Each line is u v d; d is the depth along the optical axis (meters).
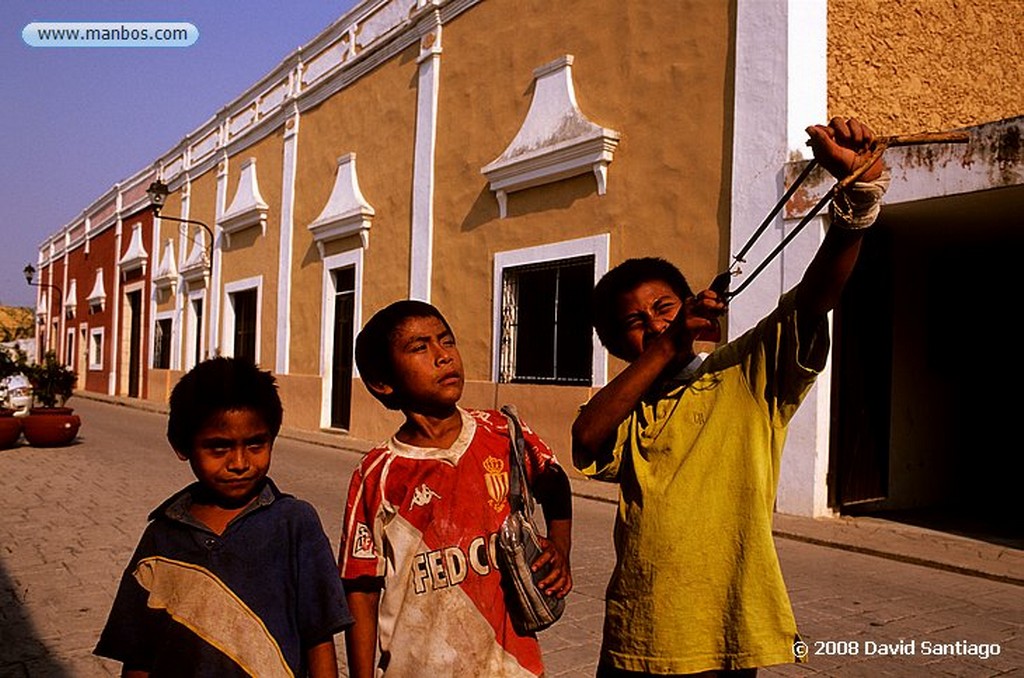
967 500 8.38
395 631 1.86
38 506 7.31
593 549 5.85
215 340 18.94
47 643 3.89
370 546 1.92
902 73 7.83
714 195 7.61
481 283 10.55
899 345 7.82
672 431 1.88
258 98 17.50
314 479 9.05
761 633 1.73
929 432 8.09
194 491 1.86
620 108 8.63
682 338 1.73
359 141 13.64
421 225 11.77
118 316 26.97
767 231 7.09
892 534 6.36
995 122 5.88
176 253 22.16
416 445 1.99
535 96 9.75
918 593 4.89
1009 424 8.83
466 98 11.05
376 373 2.01
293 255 15.61
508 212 10.15
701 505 1.80
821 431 6.91
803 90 7.09
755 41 7.30
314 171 15.05
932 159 6.28
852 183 1.60
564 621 4.25
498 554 1.90
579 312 9.10
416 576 1.87
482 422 2.08
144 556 1.78
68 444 12.16
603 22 8.91
